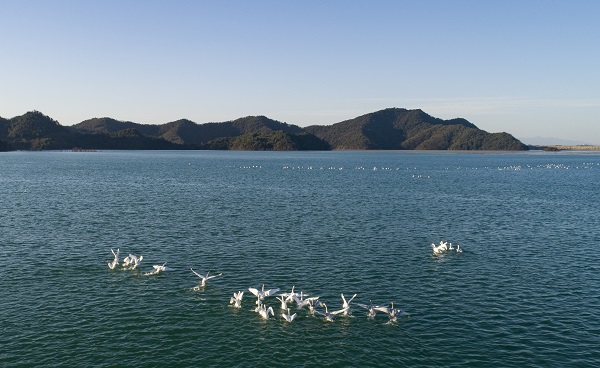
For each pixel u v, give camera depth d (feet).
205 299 128.47
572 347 104.37
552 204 305.32
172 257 166.30
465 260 166.09
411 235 205.16
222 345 103.96
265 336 108.37
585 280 145.79
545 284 142.00
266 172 583.99
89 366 94.73
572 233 211.82
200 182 439.63
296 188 392.47
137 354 99.45
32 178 456.45
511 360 99.19
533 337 108.68
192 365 95.91
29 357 97.30
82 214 246.88
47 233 198.70
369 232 209.97
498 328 112.98
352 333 110.32
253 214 254.68
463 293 134.51
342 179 485.56
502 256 171.83
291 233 205.98
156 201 302.86
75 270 149.69
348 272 151.64
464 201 316.60
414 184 436.76
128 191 357.82
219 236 198.49
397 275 149.28
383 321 116.57
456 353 101.71
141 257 151.53
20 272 146.30
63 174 511.81
